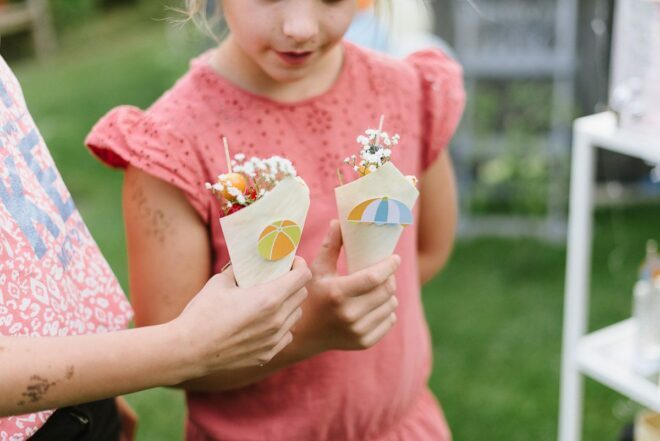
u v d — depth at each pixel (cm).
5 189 71
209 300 69
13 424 70
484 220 246
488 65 233
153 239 84
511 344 198
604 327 196
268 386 90
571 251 121
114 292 82
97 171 292
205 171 84
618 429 168
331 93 90
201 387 87
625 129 112
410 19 208
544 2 227
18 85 79
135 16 486
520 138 239
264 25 77
